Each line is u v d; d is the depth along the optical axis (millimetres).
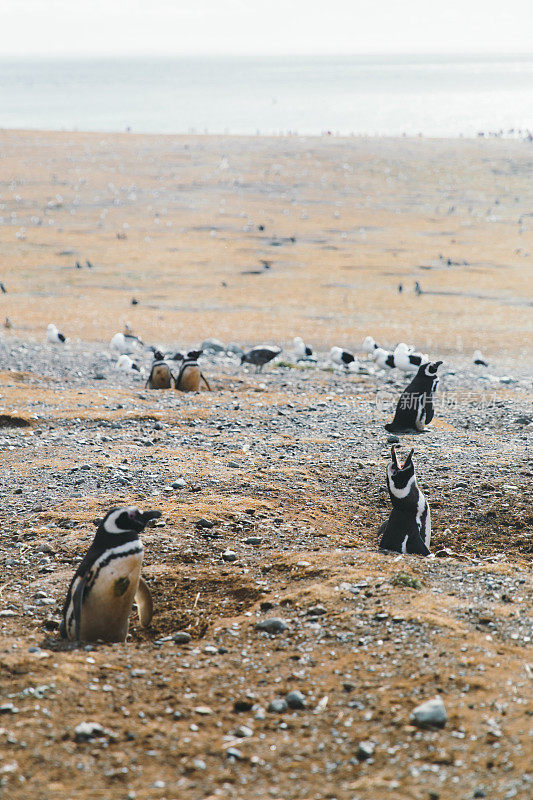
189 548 14930
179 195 150250
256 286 89188
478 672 9211
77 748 7832
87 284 88750
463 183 164000
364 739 8039
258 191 155875
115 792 7184
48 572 13859
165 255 105562
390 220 132875
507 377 43812
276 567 13781
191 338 64562
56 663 9656
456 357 58250
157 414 28625
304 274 95812
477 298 84000
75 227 123500
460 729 8047
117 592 10859
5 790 7125
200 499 18094
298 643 10531
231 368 44656
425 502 15219
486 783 7176
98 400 31359
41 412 28469
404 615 10938
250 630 11047
